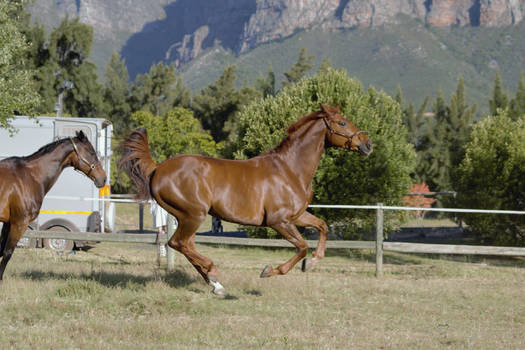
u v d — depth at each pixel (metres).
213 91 63.62
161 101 62.69
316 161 7.86
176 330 6.25
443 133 51.31
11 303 7.21
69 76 56.34
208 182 7.42
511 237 18.06
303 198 7.70
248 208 7.46
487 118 20.05
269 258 15.19
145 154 7.65
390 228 18.86
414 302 8.50
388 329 6.82
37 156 8.47
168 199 7.50
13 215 8.23
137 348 5.57
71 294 7.93
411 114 55.41
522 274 11.89
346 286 9.64
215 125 61.94
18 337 5.77
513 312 7.88
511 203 18.23
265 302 8.08
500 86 44.06
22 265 10.61
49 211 14.86
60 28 56.91
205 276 7.73
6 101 14.60
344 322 7.03
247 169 7.59
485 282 10.52
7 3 15.50
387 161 17.97
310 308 7.79
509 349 5.96
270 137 17.88
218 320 6.88
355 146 7.84
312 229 18.91
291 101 18.58
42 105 51.84
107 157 15.90
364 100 18.97
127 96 63.41
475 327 6.96
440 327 6.95
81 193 14.91
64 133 15.02
